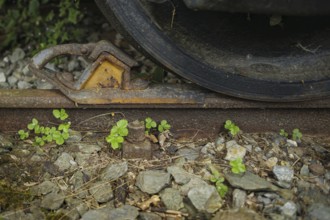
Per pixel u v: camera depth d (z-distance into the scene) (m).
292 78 1.11
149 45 1.06
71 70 1.42
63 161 1.07
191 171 1.06
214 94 1.12
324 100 1.15
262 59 1.13
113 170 1.04
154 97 1.10
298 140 1.17
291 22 1.09
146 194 1.01
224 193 1.01
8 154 1.07
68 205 0.98
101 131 1.14
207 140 1.16
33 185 1.02
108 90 1.10
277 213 0.97
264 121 1.17
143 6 1.03
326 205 1.00
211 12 1.06
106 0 1.02
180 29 1.07
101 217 0.94
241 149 1.11
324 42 1.12
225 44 1.11
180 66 1.08
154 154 1.10
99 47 1.07
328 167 1.11
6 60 1.46
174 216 0.97
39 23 1.53
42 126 1.13
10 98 1.09
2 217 0.94
